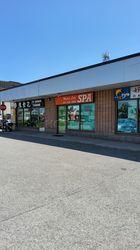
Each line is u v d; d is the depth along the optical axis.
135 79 14.39
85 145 15.62
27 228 4.54
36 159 10.95
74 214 5.10
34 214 5.12
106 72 16.12
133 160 10.59
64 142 17.27
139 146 14.72
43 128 25.64
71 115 22.00
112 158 11.08
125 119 17.38
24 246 3.95
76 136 20.88
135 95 16.45
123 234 4.28
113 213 5.12
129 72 14.70
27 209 5.38
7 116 35.91
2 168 9.25
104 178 7.77
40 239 4.15
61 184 7.17
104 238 4.16
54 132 24.08
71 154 12.20
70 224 4.66
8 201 5.86
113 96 18.06
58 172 8.57
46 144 16.16
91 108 19.98
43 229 4.49
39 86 22.69
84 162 10.23
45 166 9.54
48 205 5.59
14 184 7.21
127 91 16.98
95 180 7.55
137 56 14.25
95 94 19.50
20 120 29.73
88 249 3.84
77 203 5.69
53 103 24.08
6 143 16.77
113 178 7.77
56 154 12.21
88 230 4.43
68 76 19.22
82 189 6.70
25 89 24.88
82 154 12.18
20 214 5.12
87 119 20.41
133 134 16.84
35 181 7.50
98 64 16.64
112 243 4.00
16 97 26.53
